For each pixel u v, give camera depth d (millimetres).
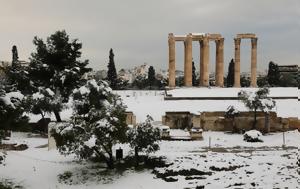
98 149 42344
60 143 41781
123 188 39312
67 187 39812
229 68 126062
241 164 43531
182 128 62406
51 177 41938
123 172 42688
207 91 83562
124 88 130375
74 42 65000
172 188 38531
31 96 58938
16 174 42281
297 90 86875
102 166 44406
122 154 45812
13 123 44000
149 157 45750
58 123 48750
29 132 59719
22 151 48938
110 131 41312
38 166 44281
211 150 50375
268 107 60625
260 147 52344
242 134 60031
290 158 45750
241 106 69750
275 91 85875
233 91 82938
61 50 62906
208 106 71312
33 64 62844
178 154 47562
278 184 36188
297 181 36781
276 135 59812
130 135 42938
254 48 97062
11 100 42562
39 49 63312
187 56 94375
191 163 43844
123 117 42906
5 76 67250
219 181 38938
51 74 63250
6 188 39000
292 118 62750
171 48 93938
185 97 78688
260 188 35438
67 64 63906
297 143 54750
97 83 55719
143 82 139875
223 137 57906
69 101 65375
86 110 53812
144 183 40094
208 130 62281
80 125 41719
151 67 136625
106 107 45281
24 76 63438
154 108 71125
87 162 45625
